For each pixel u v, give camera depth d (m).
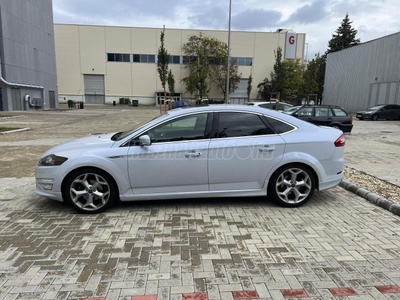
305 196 4.78
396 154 9.58
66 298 2.62
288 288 2.78
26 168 7.34
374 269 3.10
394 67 29.11
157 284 2.83
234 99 60.12
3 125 17.86
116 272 3.02
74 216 4.42
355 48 35.53
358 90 35.00
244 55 58.69
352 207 4.85
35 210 4.65
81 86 58.38
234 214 4.52
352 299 2.63
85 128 16.92
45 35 37.94
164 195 4.56
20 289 2.74
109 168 4.39
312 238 3.78
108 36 57.22
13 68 30.81
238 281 2.89
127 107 50.69
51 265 3.13
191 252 3.42
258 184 4.70
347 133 15.11
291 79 55.78
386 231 3.99
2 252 3.39
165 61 50.44
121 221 4.25
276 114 4.82
